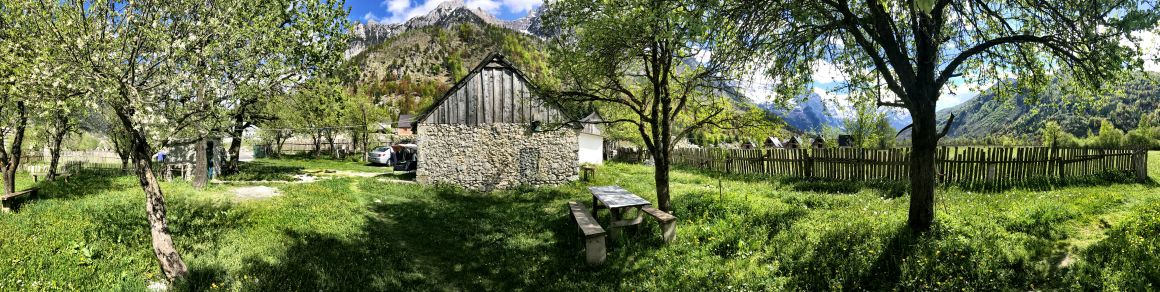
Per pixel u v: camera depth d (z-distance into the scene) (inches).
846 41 307.7
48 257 255.6
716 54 273.3
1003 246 244.2
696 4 221.6
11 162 462.6
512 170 815.1
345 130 1643.7
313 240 350.6
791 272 257.6
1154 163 751.7
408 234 417.4
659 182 401.4
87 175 758.5
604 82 418.9
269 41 269.1
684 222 378.9
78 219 345.4
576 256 333.4
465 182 811.4
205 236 332.8
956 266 228.7
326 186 674.8
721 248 307.6
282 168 1114.7
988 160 488.4
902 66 260.4
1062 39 237.3
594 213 444.5
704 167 941.2
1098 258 221.1
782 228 321.1
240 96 255.1
